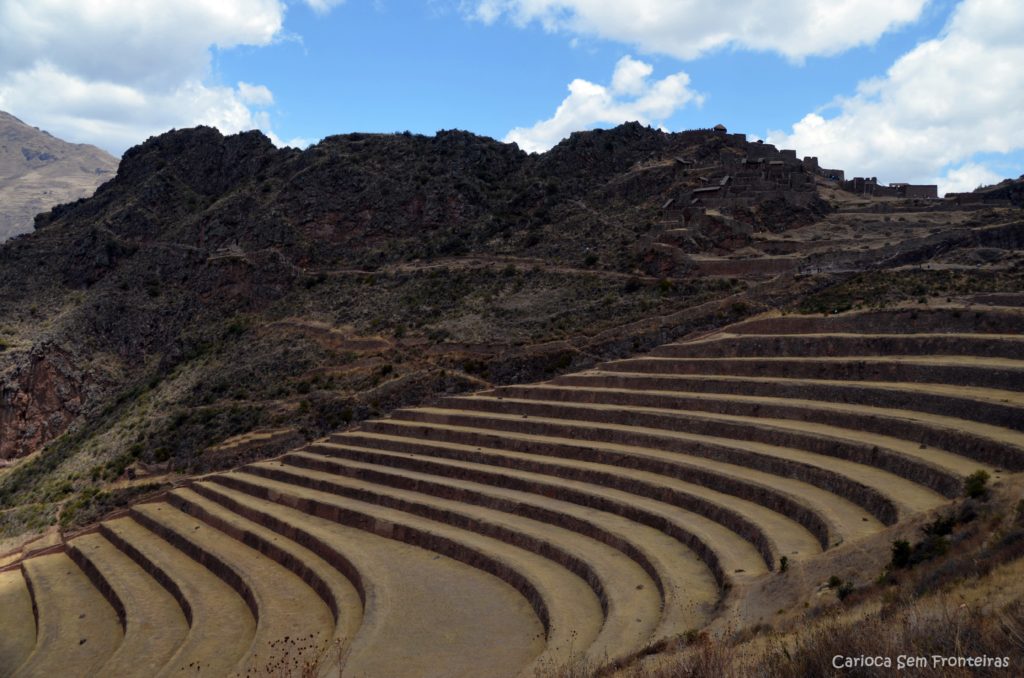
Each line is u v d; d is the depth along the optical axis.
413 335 104.62
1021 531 30.48
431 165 158.12
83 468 98.81
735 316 85.75
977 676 21.14
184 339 124.94
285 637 49.03
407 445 79.94
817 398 62.59
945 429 48.75
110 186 179.12
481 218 143.38
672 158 134.25
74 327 128.50
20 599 73.56
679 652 31.92
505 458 69.94
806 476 51.12
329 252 142.12
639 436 65.75
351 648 42.31
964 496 38.81
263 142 175.25
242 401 102.00
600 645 36.94
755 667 26.42
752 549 45.03
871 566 35.81
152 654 53.69
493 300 109.12
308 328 116.44
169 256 145.50
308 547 64.12
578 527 55.19
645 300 95.12
